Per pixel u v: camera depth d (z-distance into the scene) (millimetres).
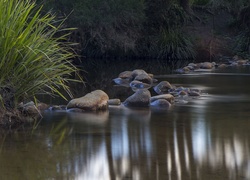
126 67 26688
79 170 8305
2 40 10820
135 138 10273
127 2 29312
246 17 33625
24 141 9945
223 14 35344
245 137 10461
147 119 12219
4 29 10875
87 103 13273
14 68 11117
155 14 32438
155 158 8977
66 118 12180
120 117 12422
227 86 18641
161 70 25031
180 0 34281
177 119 12258
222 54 31922
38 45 11336
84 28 28594
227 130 11102
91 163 8648
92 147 9586
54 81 12375
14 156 8961
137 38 31438
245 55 31672
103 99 13664
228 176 8102
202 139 10281
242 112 13312
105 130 10969
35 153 9156
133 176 8070
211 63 27453
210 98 15828
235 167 8516
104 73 23703
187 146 9719
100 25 28703
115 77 22031
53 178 7949
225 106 14273
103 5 28516
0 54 10836
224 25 34562
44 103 14070
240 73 23328
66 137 10289
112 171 8289
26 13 11172
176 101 15195
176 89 17375
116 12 29141
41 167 8406
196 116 12688
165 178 7992
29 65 11219
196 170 8367
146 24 32500
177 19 32938
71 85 19156
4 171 8211
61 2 27125
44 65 11508
